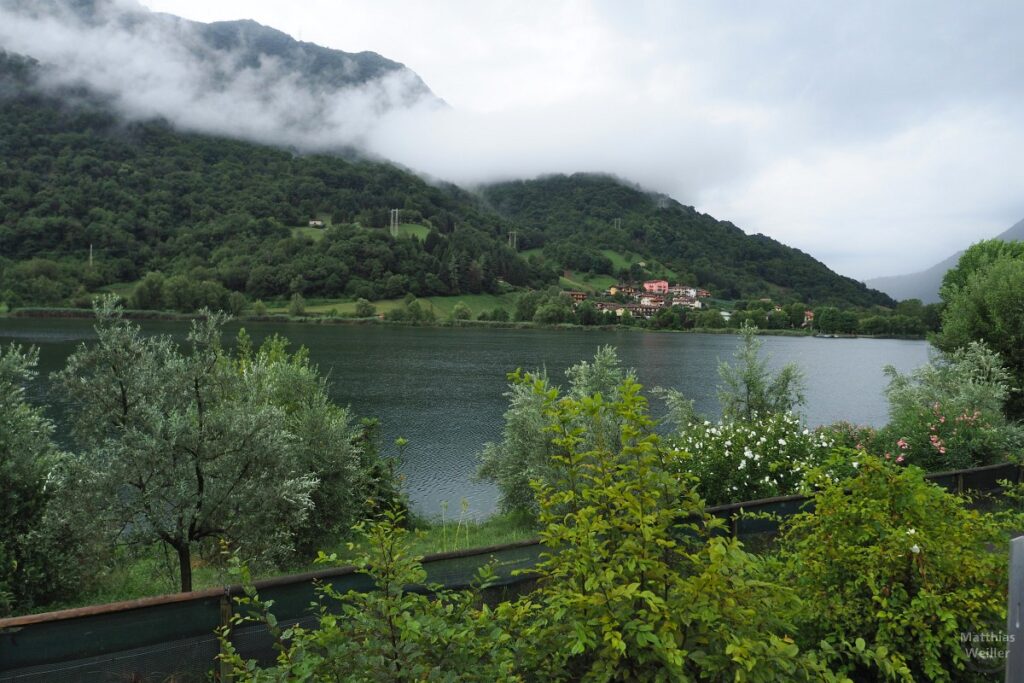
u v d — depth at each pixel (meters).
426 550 10.98
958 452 11.87
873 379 67.56
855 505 3.91
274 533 8.53
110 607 3.47
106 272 162.62
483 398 45.53
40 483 8.02
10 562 7.43
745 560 2.96
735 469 10.05
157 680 3.56
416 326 149.12
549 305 164.62
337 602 3.96
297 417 12.94
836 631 3.78
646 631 2.73
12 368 7.98
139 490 7.62
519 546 4.47
